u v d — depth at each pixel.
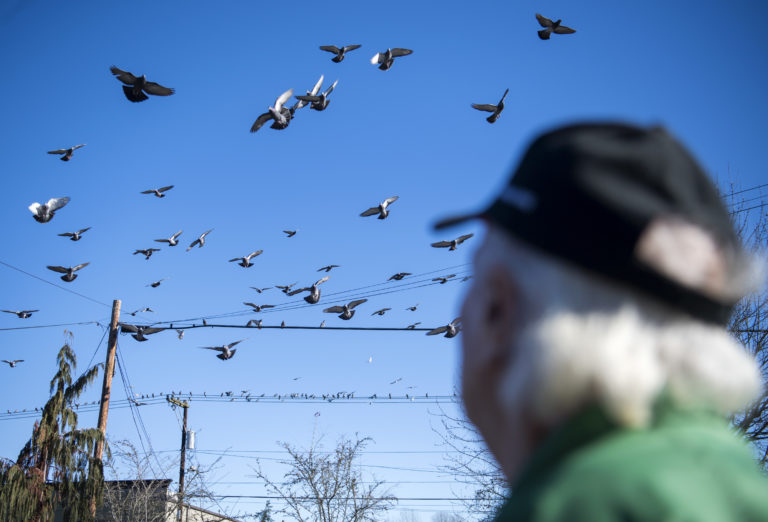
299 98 13.59
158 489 27.25
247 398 27.56
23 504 17.75
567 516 0.72
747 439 8.58
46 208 16.11
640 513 0.70
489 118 14.40
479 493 14.34
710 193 0.88
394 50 14.33
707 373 0.80
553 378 0.80
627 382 0.78
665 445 0.76
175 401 28.12
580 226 0.81
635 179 0.83
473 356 0.95
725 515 0.70
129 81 10.55
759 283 0.85
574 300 0.82
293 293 20.39
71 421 19.27
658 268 0.80
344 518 23.81
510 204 0.90
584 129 0.89
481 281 0.95
